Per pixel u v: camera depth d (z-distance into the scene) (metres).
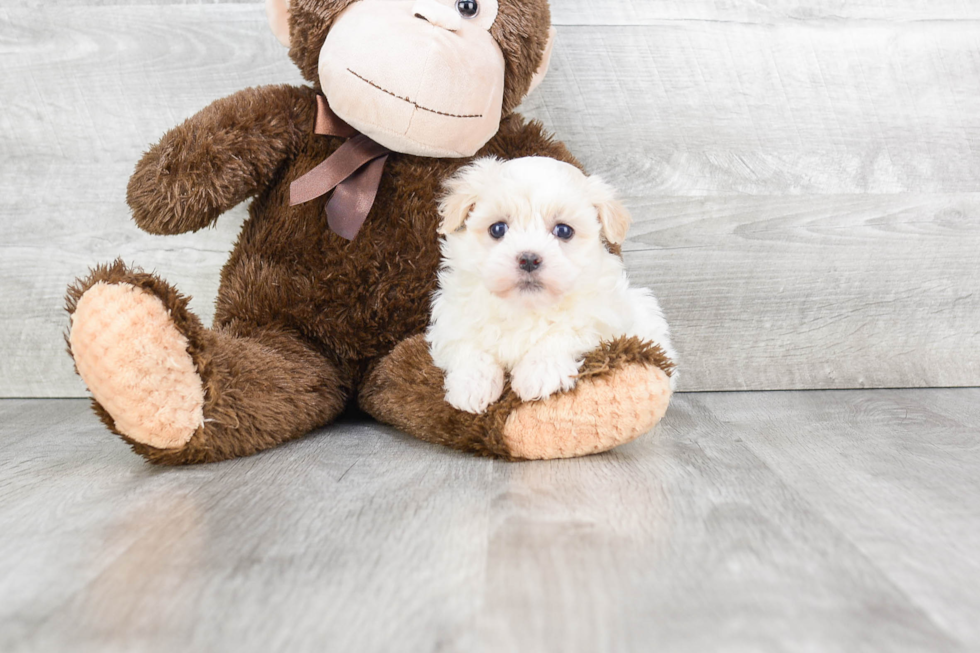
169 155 0.86
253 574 0.63
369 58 0.83
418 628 0.59
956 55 1.03
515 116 0.95
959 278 1.05
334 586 0.62
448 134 0.85
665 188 1.04
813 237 1.04
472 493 0.74
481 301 0.81
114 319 0.76
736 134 1.04
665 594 0.61
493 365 0.81
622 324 0.82
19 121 1.02
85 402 1.02
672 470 0.78
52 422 0.94
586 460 0.81
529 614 0.60
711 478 0.77
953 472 0.78
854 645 0.57
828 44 1.03
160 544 0.67
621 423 0.79
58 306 1.04
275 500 0.73
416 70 0.83
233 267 0.92
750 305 1.05
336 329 0.90
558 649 0.57
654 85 1.03
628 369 0.79
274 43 1.02
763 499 0.73
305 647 0.57
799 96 1.03
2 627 0.59
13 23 1.01
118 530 0.69
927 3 1.03
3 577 0.63
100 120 1.02
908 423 0.92
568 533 0.68
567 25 1.02
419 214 0.90
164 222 0.87
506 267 0.77
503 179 0.81
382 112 0.84
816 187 1.04
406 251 0.90
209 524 0.69
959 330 1.05
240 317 0.89
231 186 0.88
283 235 0.90
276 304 0.89
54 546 0.67
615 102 1.03
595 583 0.62
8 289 1.03
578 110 1.03
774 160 1.04
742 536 0.67
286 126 0.90
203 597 0.61
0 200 1.03
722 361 1.05
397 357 0.87
